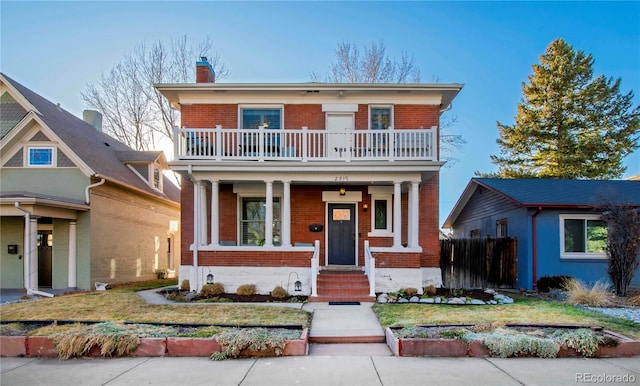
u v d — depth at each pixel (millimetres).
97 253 15188
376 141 12906
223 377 5633
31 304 10117
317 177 12797
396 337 6934
